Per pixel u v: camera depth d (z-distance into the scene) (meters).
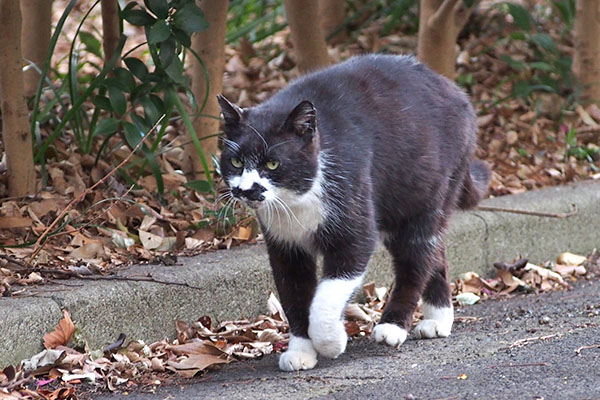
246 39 12.92
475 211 9.30
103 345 6.67
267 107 6.48
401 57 7.38
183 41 7.84
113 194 8.58
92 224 8.00
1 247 7.55
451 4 10.00
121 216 8.34
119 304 6.74
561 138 11.69
